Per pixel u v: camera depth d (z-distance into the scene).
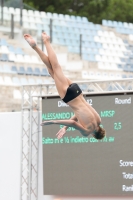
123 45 118.06
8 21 100.62
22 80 91.56
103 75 103.56
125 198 60.28
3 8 101.19
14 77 90.69
